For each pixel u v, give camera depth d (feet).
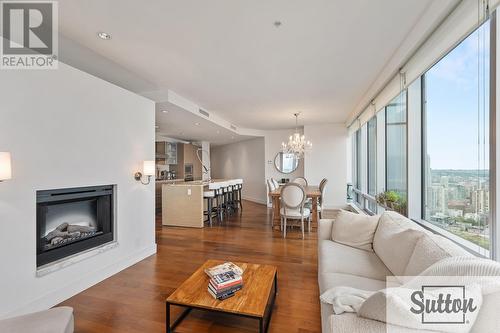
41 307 6.89
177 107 14.60
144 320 6.48
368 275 6.21
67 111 7.70
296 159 27.09
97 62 9.92
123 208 10.02
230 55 9.31
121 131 9.94
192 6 6.42
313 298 7.52
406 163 9.68
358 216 8.63
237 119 21.50
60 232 7.97
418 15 6.97
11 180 6.26
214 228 16.55
